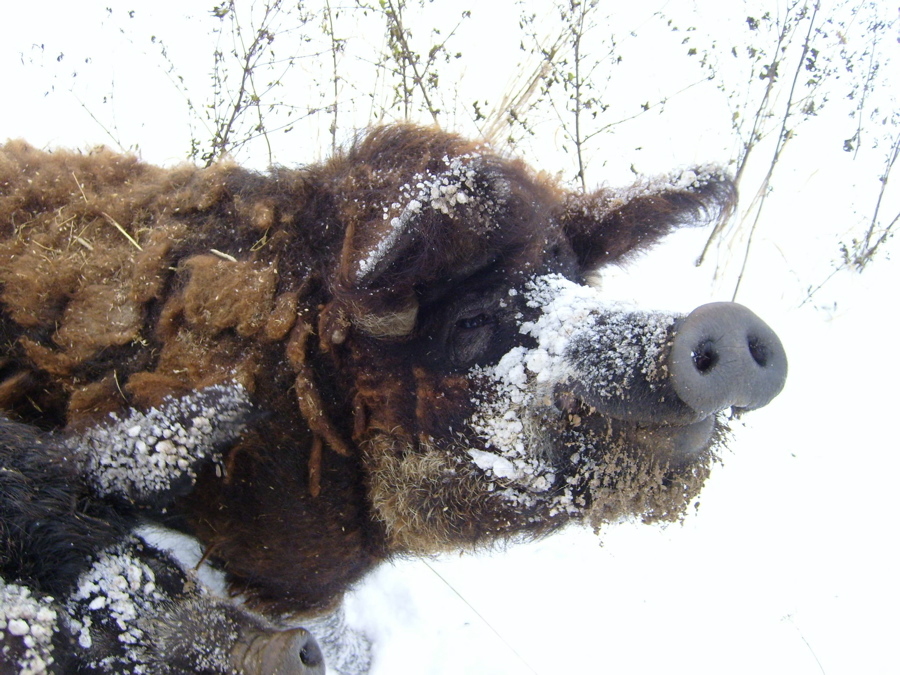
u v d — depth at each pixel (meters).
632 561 1.26
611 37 1.78
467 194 0.75
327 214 0.81
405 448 0.84
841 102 1.89
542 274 0.82
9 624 0.67
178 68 1.78
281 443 0.82
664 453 0.80
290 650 0.77
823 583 1.22
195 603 0.76
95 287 0.81
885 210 1.75
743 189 1.76
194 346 0.79
